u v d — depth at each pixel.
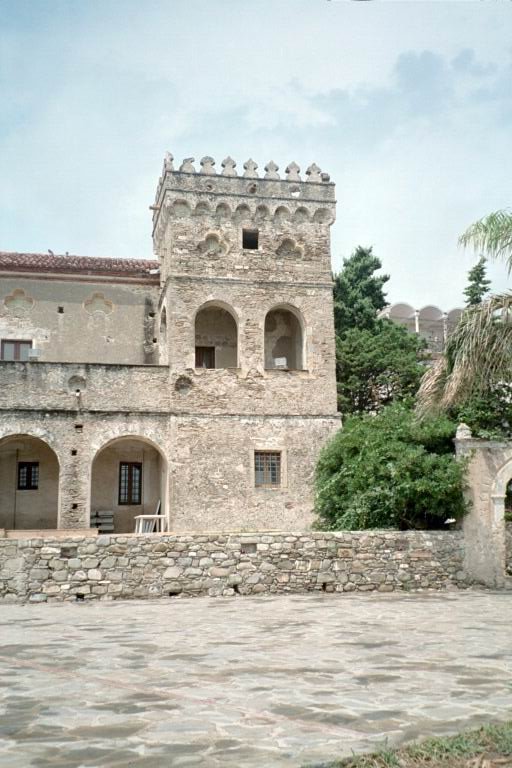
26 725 7.93
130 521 34.88
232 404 33.22
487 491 24.19
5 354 35.72
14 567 20.31
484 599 20.78
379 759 6.70
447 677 10.24
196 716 8.23
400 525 24.91
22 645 13.24
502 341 18.20
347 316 45.12
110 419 32.12
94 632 14.81
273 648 12.75
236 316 33.97
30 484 34.56
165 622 16.20
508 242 18.14
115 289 37.53
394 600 20.50
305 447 33.44
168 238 34.62
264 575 21.84
